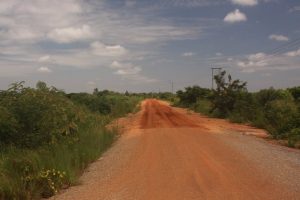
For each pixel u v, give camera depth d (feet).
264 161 44.73
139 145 59.72
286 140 67.15
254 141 64.18
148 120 114.11
